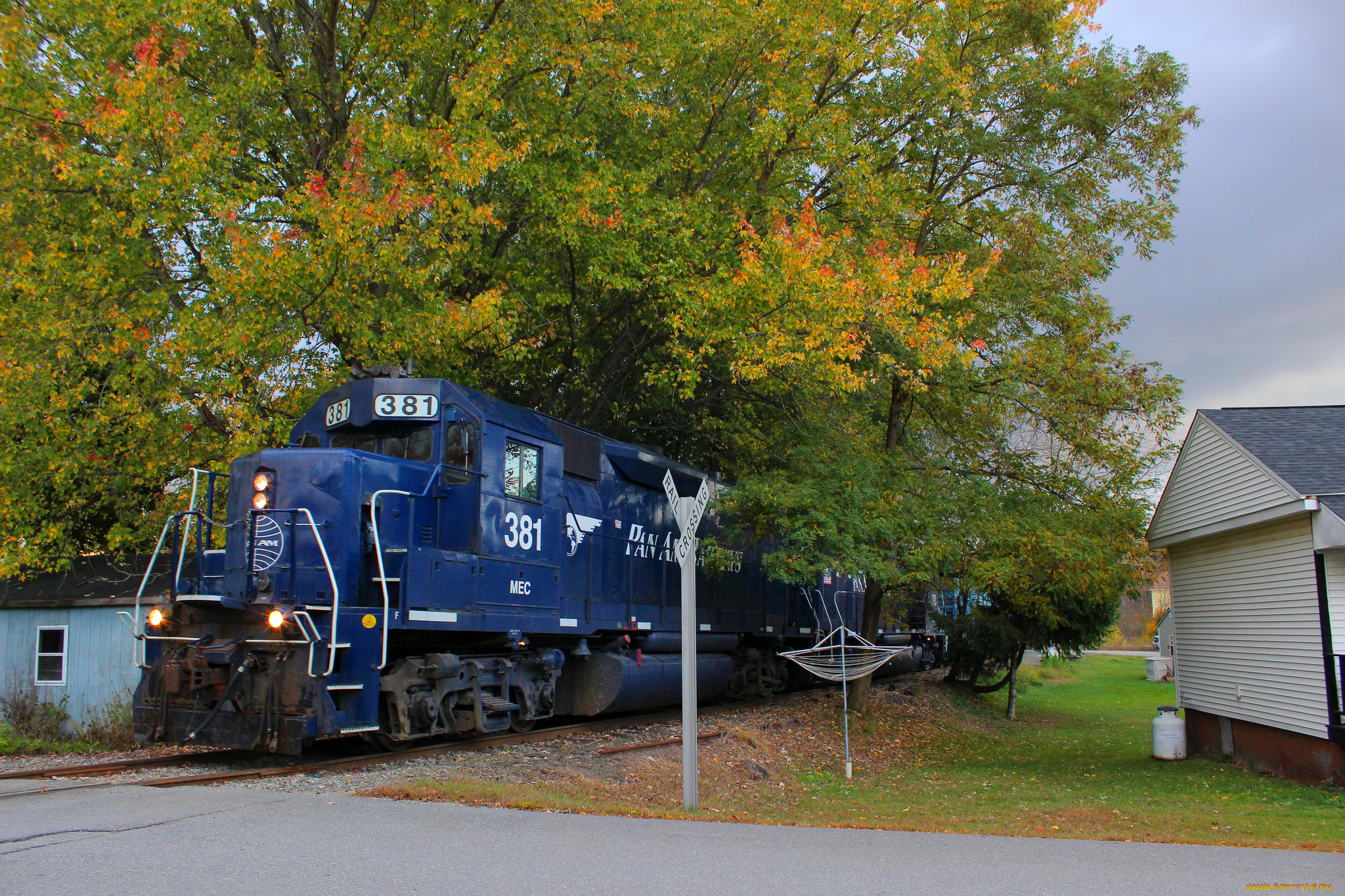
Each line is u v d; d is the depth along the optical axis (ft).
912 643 97.81
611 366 60.23
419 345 45.85
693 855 19.22
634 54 51.08
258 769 29.91
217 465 47.96
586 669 45.78
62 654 47.44
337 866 17.10
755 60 52.85
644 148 56.08
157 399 47.03
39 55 44.45
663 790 32.78
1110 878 18.72
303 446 36.91
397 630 33.06
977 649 81.05
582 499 45.01
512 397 64.28
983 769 49.70
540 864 17.88
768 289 47.32
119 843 18.54
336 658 30.07
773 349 47.62
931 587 55.01
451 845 19.06
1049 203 57.67
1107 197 58.13
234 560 32.68
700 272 53.52
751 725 51.13
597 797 28.71
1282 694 42.04
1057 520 49.90
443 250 47.80
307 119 52.65
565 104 51.62
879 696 73.31
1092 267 54.80
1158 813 32.71
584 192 48.34
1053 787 42.14
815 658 50.29
